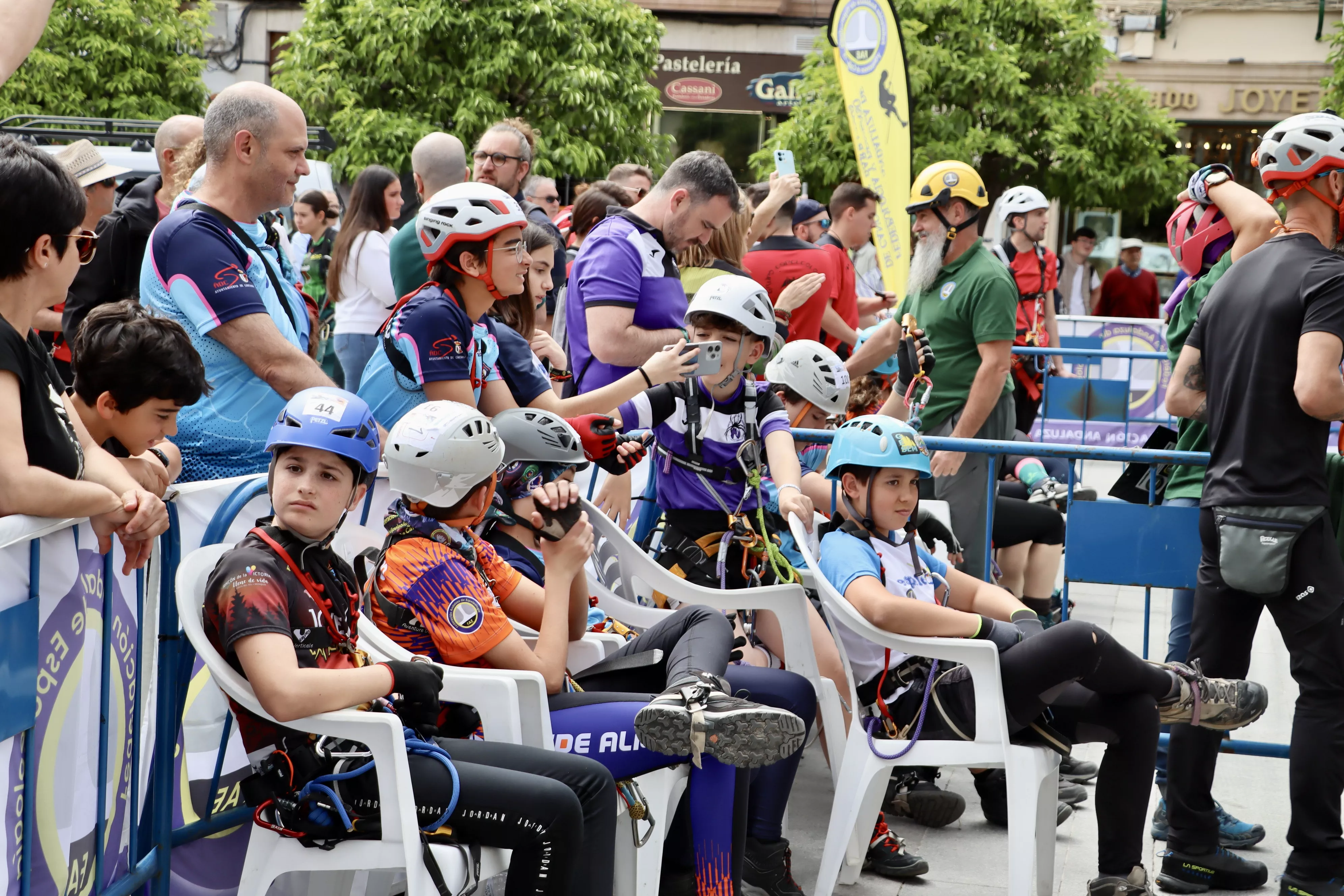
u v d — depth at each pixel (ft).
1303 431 12.03
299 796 8.62
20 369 7.84
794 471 13.24
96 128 30.22
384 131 49.80
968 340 19.27
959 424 18.83
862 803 12.11
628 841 10.46
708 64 67.51
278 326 12.30
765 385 13.83
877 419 12.44
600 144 54.08
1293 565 12.17
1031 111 51.29
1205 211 14.99
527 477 11.69
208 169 12.09
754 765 9.78
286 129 11.90
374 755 8.55
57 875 8.04
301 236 28.66
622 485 15.10
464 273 11.86
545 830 8.83
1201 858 13.28
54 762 7.95
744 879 12.09
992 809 14.83
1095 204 53.62
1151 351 41.14
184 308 11.55
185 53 60.59
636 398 13.32
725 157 68.39
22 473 7.52
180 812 10.07
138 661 9.20
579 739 10.36
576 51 52.60
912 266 19.77
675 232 15.76
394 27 50.70
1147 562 14.44
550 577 10.61
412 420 9.84
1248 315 12.28
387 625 9.89
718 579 13.32
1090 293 53.57
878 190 30.89
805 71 54.75
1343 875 12.33
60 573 7.93
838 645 12.32
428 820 8.76
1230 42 61.11
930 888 12.96
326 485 8.74
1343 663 12.18
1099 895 11.88
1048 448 14.88
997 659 11.57
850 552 12.19
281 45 65.05
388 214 22.97
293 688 8.21
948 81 50.67
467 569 10.12
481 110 50.96
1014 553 20.77
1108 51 53.01
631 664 11.39
